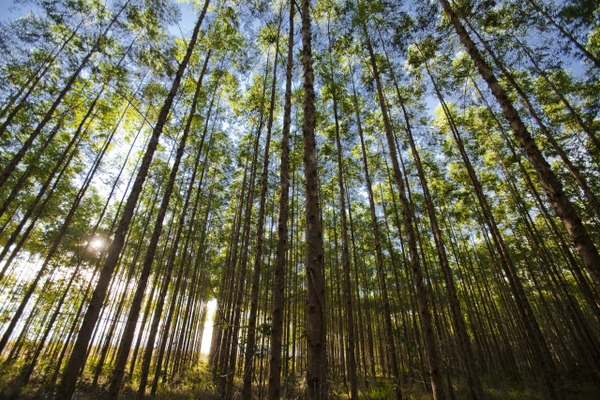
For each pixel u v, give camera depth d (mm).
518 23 9703
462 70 11227
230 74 13133
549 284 15977
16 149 12625
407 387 9016
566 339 20625
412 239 6883
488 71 6016
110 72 11961
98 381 11531
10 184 12930
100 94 12719
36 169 12617
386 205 17906
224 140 15617
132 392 10398
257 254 8703
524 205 13695
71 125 13359
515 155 12023
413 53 10570
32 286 11812
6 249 10641
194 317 21359
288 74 7152
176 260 20734
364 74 12148
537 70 10602
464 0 8852
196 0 11148
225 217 19312
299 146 13406
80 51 11469
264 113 13586
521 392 10352
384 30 10383
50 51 11281
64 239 14484
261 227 9031
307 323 2984
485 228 17297
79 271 14523
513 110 5449
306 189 3824
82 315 14281
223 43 11523
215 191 17250
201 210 17922
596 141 10422
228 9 10695
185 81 11906
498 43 10211
